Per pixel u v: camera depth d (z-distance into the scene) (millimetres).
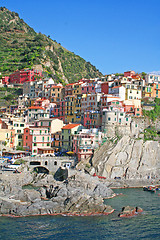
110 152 128875
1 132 139625
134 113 149250
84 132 141375
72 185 101000
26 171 117500
